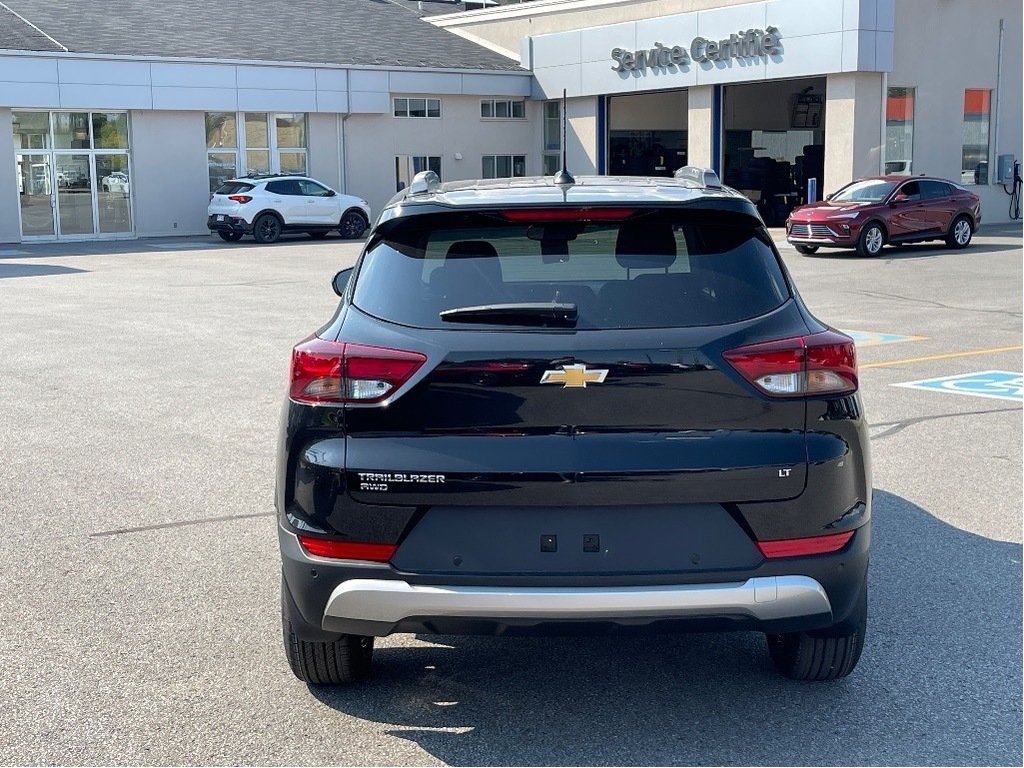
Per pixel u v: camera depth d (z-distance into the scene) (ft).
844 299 55.06
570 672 14.20
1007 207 111.96
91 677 14.02
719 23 104.17
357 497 11.61
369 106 113.70
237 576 17.67
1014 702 13.17
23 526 20.17
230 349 40.24
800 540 11.64
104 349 40.29
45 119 99.45
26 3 108.99
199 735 12.50
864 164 98.22
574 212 12.41
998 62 108.17
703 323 11.75
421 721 12.85
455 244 12.52
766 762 11.82
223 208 98.07
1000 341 41.73
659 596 11.30
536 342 11.51
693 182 14.26
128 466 24.23
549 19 124.47
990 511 20.76
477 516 11.50
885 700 13.25
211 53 106.32
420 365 11.56
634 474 11.35
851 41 94.38
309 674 13.33
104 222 103.50
